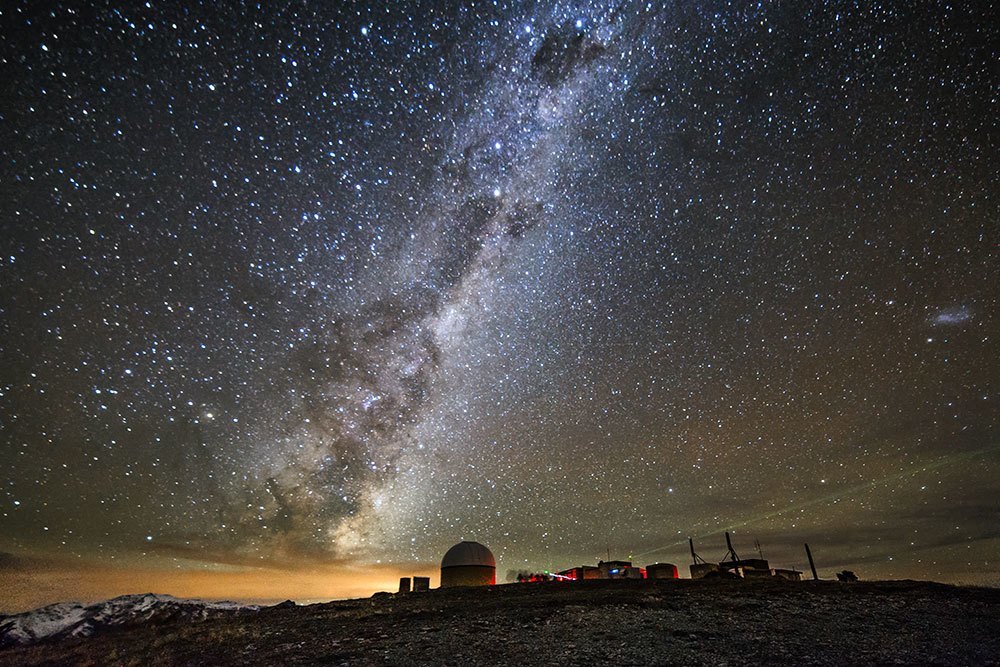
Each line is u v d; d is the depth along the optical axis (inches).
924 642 461.1
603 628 537.3
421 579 1209.4
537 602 724.0
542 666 414.9
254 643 539.8
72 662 533.6
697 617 576.4
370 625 603.2
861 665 396.5
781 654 429.1
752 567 1422.2
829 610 601.0
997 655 419.8
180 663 477.7
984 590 730.8
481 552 1261.1
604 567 1445.6
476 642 498.6
